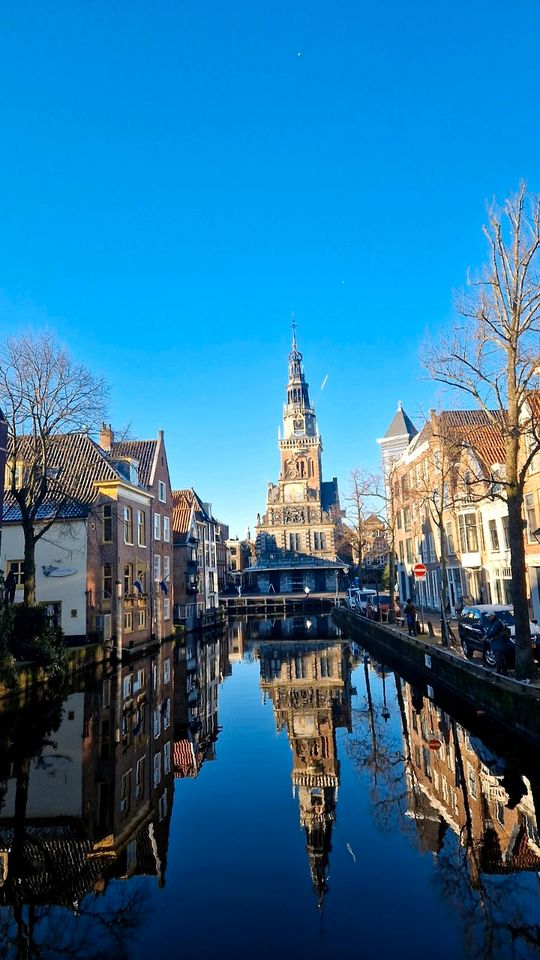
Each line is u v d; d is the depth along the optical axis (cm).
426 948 585
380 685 2175
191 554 4969
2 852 838
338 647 3572
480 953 566
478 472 2844
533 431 1551
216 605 6069
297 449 9525
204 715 1730
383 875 745
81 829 908
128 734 1498
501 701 1408
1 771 1199
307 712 1748
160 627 3712
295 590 9081
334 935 609
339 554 9369
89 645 2598
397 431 6762
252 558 11912
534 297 1573
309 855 801
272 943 600
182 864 785
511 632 1741
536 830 870
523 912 644
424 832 873
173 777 1154
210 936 615
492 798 996
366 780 1109
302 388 10312
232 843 849
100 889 723
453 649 2098
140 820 939
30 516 2336
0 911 691
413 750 1303
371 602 4025
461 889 701
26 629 2039
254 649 3559
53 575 2873
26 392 2353
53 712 1762
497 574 3077
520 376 1631
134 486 3272
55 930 636
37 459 2547
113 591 2966
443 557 2286
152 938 614
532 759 1209
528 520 2614
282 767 1212
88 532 2903
